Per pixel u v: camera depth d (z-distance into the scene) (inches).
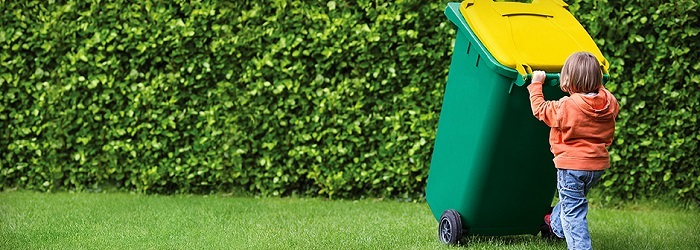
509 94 197.6
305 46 292.7
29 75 307.0
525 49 200.5
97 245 226.5
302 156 301.0
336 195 304.0
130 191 314.2
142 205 286.7
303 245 225.3
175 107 301.4
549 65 198.4
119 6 298.0
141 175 308.8
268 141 301.1
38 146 309.4
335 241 230.2
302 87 295.1
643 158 284.7
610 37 278.2
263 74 295.4
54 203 289.7
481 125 204.7
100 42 299.7
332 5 288.8
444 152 224.1
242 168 305.4
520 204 218.7
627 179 287.3
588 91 190.5
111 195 306.8
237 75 298.2
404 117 292.7
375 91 293.6
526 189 215.5
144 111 304.2
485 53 200.1
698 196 285.7
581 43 208.4
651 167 283.9
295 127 298.2
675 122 280.1
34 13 303.0
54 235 239.1
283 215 273.4
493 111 201.2
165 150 305.1
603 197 292.5
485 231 223.1
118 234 240.2
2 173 313.6
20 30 303.1
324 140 298.8
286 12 291.7
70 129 307.4
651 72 278.2
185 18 297.6
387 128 294.2
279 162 304.5
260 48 294.4
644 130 281.7
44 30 301.1
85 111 305.6
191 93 301.3
